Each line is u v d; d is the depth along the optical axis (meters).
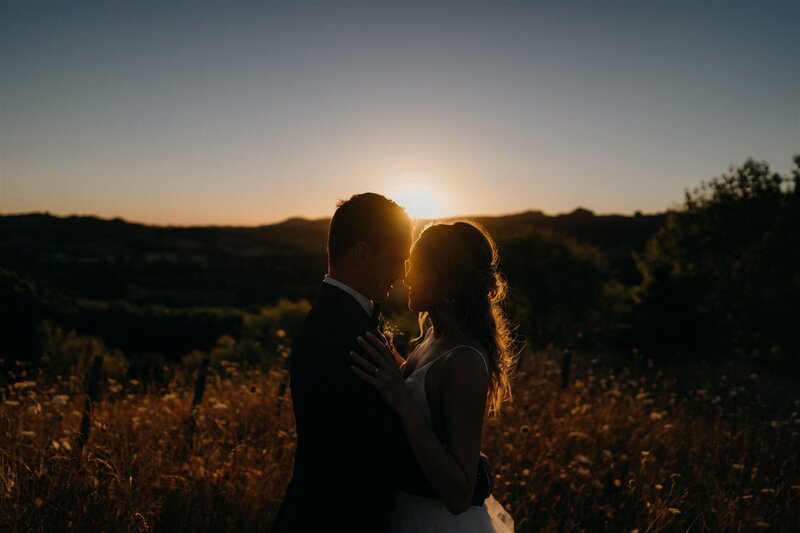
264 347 21.11
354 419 1.93
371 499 1.99
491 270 2.23
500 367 2.28
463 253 2.18
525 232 35.19
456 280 2.19
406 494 2.24
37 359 17.06
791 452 5.99
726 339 18.00
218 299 78.62
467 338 2.16
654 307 17.20
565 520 4.04
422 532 2.19
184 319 31.98
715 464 5.44
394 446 2.05
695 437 6.20
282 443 4.96
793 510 4.42
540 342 32.25
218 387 7.76
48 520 3.05
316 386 1.96
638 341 16.78
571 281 32.75
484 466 2.28
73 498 3.21
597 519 4.10
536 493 4.25
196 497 3.66
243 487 3.85
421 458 1.94
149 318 31.12
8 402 4.27
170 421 5.08
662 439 5.95
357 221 2.02
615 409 6.95
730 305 24.05
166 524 3.40
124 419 5.00
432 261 2.19
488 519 2.32
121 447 4.13
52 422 4.49
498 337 2.25
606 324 32.56
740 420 7.60
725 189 27.00
